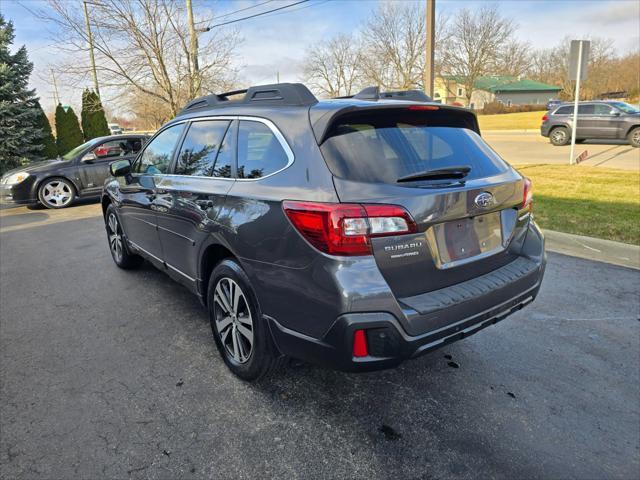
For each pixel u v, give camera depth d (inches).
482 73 1974.7
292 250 88.8
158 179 145.7
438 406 103.3
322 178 86.9
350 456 88.4
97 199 432.8
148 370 119.6
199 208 117.6
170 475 84.0
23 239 275.3
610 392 107.6
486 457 87.6
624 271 183.2
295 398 107.0
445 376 115.4
